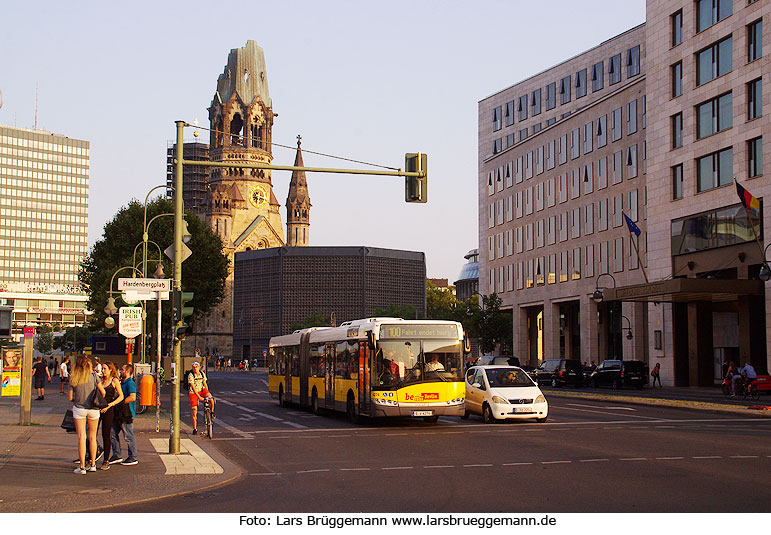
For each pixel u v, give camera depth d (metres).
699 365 58.81
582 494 13.18
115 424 18.08
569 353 83.38
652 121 62.41
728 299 56.78
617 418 31.03
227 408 40.84
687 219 58.09
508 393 29.55
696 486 13.83
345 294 180.50
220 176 192.12
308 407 39.53
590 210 78.06
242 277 186.75
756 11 51.84
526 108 100.56
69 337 151.50
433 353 28.56
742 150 52.75
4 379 35.19
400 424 29.84
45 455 19.72
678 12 60.09
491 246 98.44
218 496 13.89
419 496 13.36
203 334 187.38
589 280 78.00
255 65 195.25
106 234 83.75
